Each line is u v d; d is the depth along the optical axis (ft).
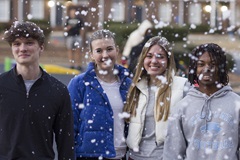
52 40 87.25
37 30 17.63
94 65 20.08
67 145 18.08
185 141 18.37
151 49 19.67
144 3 106.83
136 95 19.74
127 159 21.63
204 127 17.97
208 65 18.30
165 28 72.54
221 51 18.38
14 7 115.65
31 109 17.47
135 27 76.23
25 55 17.46
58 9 108.68
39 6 115.03
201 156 17.90
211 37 85.35
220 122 17.87
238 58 72.74
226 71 18.40
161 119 19.25
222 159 17.65
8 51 80.23
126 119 19.70
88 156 19.34
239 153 17.87
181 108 18.34
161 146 19.35
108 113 19.53
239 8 98.12
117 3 114.93
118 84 20.01
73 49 64.75
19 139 17.39
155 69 19.60
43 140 17.65
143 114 19.52
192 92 18.42
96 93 19.61
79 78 19.83
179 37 72.74
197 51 18.51
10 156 17.38
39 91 17.62
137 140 19.48
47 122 17.65
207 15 112.06
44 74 17.88
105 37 19.72
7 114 17.46
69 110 18.04
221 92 18.19
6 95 17.49
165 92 19.40
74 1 92.32
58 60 71.77
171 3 112.68
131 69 24.64
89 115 19.43
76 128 19.54
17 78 17.54
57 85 17.88
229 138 17.71
